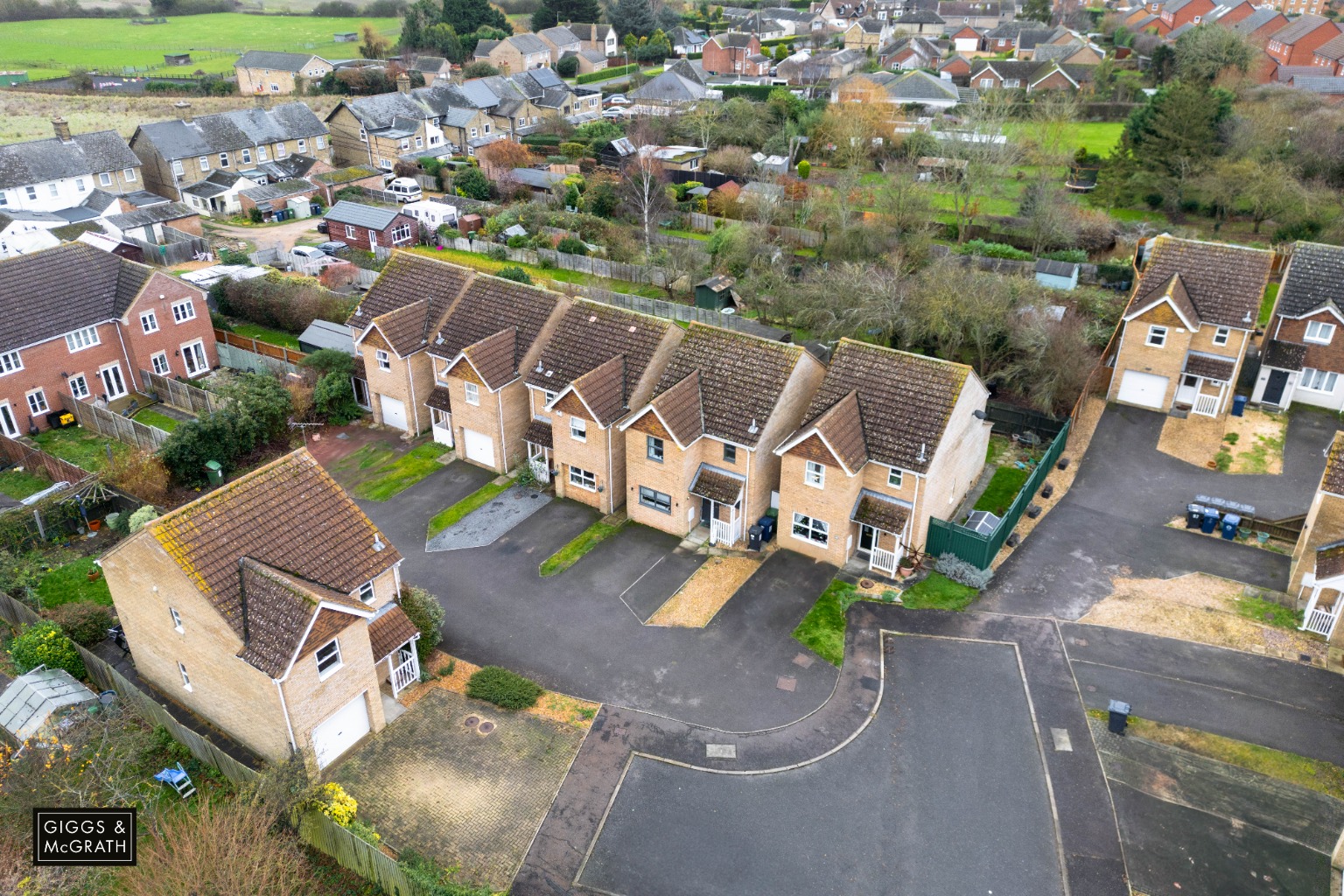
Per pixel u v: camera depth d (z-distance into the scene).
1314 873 25.55
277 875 24.06
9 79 132.38
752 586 37.44
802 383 40.34
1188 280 50.31
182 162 89.38
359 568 30.11
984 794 28.03
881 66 137.88
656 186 82.00
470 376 43.91
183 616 27.84
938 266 55.84
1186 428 49.22
